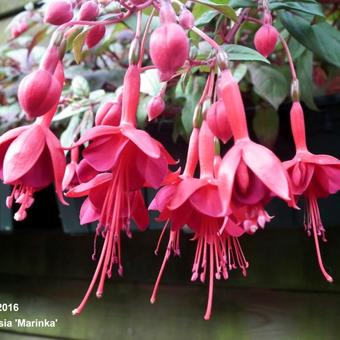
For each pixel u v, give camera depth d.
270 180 0.49
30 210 1.38
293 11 0.82
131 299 1.36
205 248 0.62
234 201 0.53
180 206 0.59
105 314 1.40
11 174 0.52
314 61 0.98
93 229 1.11
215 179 0.58
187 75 0.78
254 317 1.17
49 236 1.53
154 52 0.54
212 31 0.90
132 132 0.53
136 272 1.35
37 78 0.54
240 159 0.52
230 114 0.56
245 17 0.80
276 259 1.15
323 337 1.08
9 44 1.35
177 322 1.27
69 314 1.46
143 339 1.32
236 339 1.18
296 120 0.68
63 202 0.53
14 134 0.55
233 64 0.91
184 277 1.27
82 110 1.01
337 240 1.08
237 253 0.66
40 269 1.53
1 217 1.31
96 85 1.14
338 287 1.07
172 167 1.03
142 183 0.56
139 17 0.61
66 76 1.15
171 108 0.99
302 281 1.11
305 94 0.89
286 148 0.96
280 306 1.14
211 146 0.61
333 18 1.01
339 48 0.81
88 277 1.43
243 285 1.19
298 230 1.12
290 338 1.12
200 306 1.25
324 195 0.64
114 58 1.18
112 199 0.57
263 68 0.90
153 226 1.01
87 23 0.60
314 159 0.62
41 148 0.54
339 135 0.90
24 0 1.52
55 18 0.61
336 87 1.01
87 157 0.53
